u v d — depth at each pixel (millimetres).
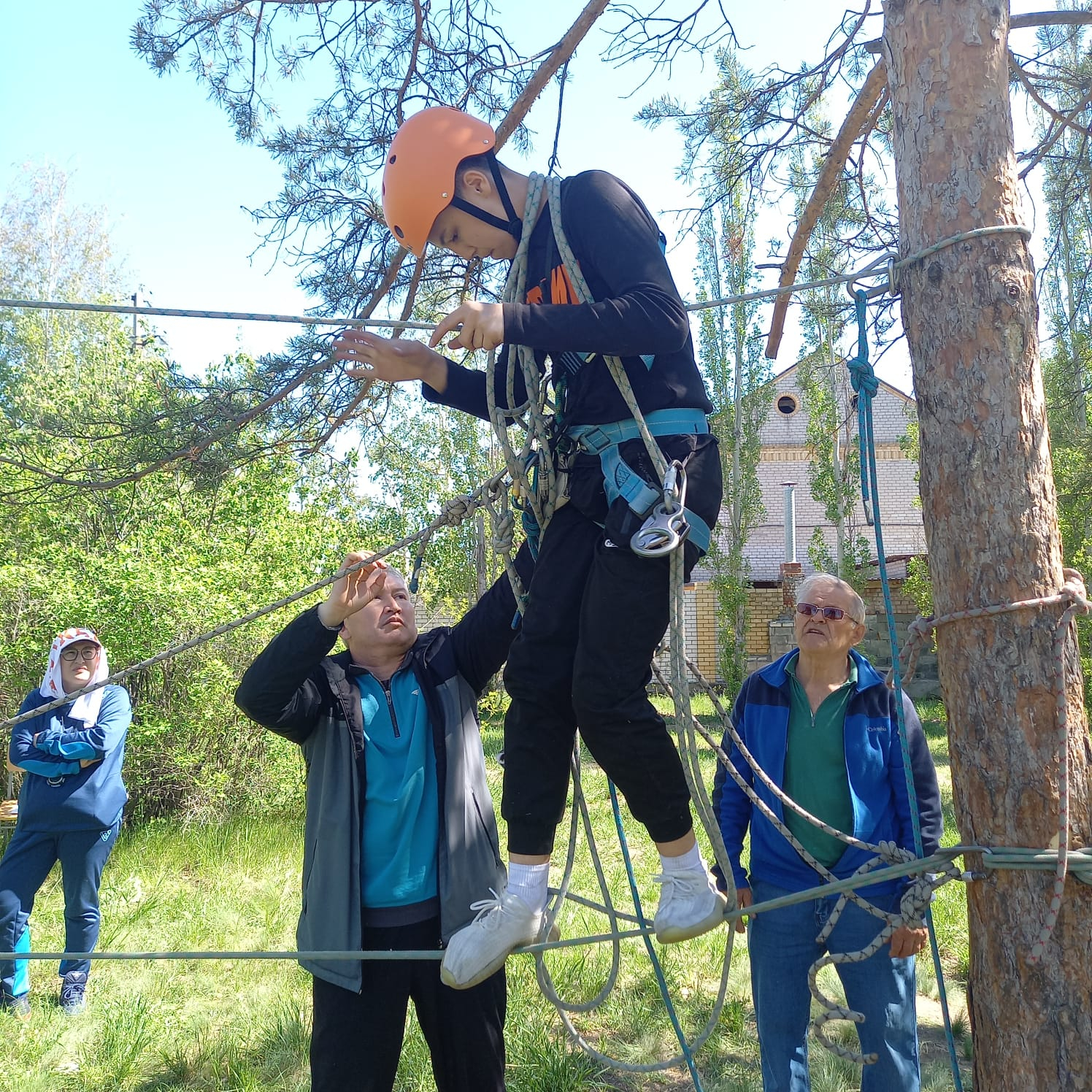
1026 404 2197
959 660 2189
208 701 9195
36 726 5266
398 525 17688
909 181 2328
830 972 5363
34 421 5043
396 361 2480
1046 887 2074
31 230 28531
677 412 2258
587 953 5680
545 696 2342
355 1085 2889
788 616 23125
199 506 10156
